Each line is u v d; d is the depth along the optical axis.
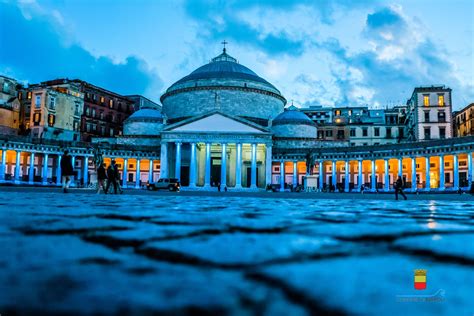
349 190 79.25
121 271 2.31
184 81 90.12
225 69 92.25
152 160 82.25
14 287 1.96
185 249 3.10
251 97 87.06
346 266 2.45
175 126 75.12
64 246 3.24
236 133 74.12
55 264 2.51
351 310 1.64
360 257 2.76
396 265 2.47
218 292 1.88
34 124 86.06
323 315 1.59
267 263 2.55
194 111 86.19
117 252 2.96
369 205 13.58
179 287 1.98
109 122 103.81
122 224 5.14
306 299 1.77
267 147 74.25
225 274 2.23
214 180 82.25
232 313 1.61
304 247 3.23
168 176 76.69
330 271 2.30
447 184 78.94
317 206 12.07
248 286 1.99
